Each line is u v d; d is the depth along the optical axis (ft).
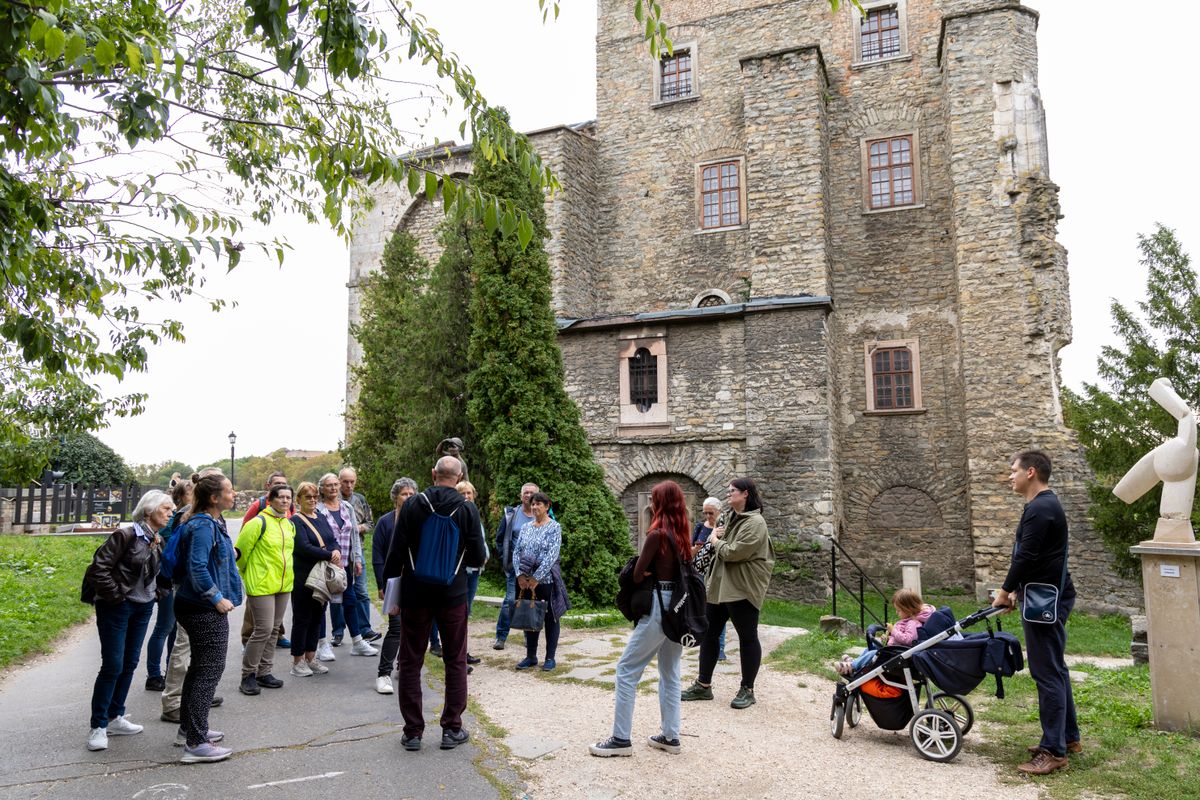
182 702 16.70
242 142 22.54
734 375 55.26
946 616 18.49
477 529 17.89
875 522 64.23
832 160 70.85
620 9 80.79
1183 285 51.16
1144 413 48.55
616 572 39.11
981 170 61.62
